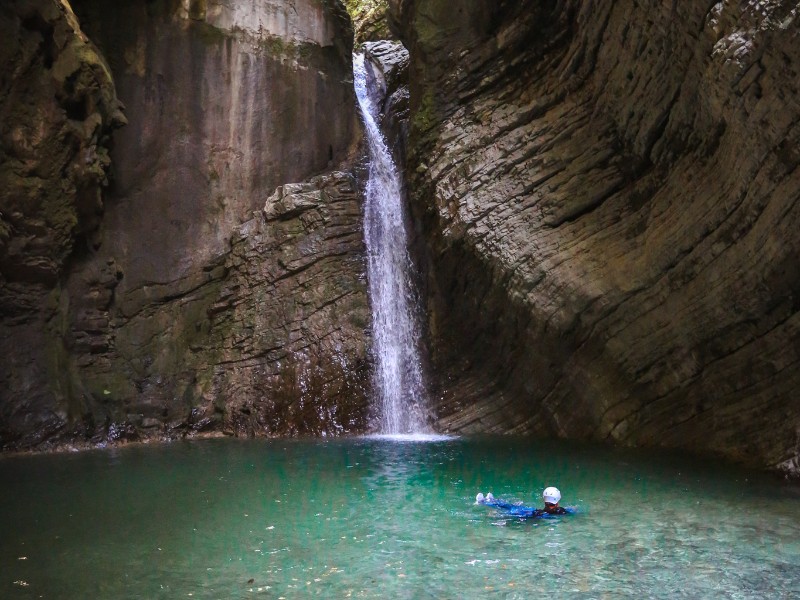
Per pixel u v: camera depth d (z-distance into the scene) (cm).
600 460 934
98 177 1249
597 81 1075
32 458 1038
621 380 1040
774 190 769
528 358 1174
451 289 1297
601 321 1023
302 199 1441
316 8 1617
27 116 1151
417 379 1366
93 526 648
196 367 1368
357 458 1001
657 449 1005
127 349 1309
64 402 1163
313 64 1598
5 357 1127
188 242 1419
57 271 1207
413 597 464
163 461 998
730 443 916
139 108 1381
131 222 1355
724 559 530
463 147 1248
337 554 556
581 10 1060
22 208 1146
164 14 1422
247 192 1491
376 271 1441
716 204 863
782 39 686
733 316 873
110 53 1355
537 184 1140
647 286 962
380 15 2273
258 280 1409
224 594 474
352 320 1379
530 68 1215
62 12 1191
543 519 650
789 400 843
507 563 529
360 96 1864
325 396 1322
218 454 1059
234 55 1497
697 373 946
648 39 919
